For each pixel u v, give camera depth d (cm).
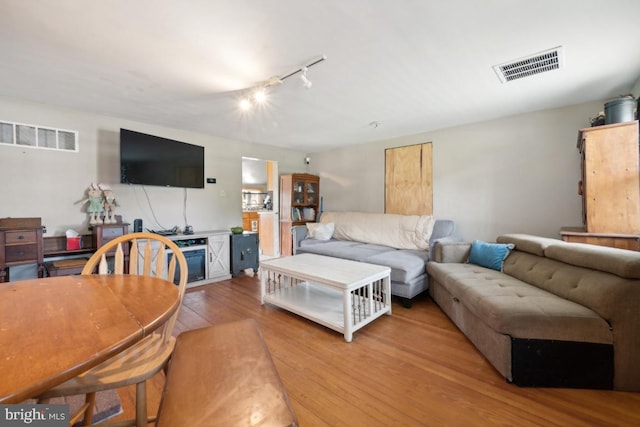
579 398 150
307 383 166
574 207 305
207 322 252
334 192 547
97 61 208
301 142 493
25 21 161
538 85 254
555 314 161
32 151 293
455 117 347
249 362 96
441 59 209
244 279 400
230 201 464
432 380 168
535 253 240
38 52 196
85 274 132
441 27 171
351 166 518
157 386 162
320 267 272
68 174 313
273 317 263
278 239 559
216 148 447
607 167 236
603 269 170
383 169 470
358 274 245
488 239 361
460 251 310
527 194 333
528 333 161
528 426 132
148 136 345
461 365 184
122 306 87
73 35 176
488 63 215
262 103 298
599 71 228
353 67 220
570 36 181
